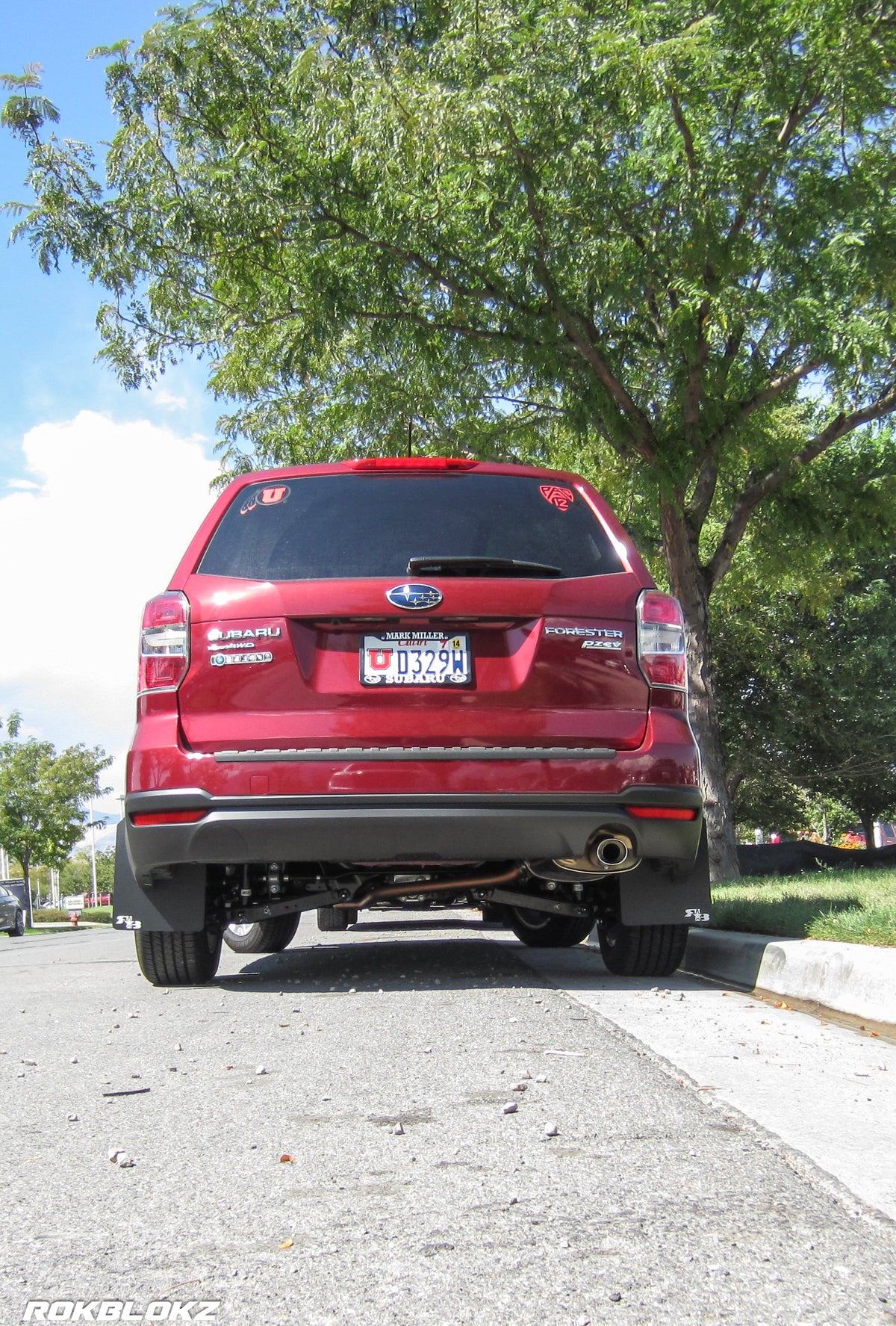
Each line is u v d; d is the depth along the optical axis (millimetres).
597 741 4938
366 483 5191
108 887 107750
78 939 17781
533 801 4844
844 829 38438
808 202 10695
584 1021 4375
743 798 31656
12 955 12266
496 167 10531
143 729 5016
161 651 5020
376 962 6574
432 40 12258
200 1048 4184
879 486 13477
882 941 5141
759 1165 2652
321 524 5105
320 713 4871
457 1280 2062
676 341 11219
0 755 55812
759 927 6156
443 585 4926
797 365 12461
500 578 4973
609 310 11211
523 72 9953
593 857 4930
